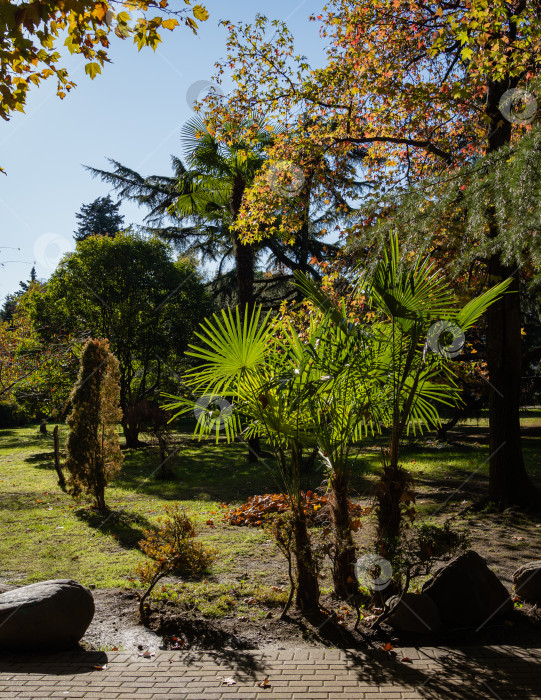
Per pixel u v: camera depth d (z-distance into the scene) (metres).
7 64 4.61
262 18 11.27
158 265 25.14
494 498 9.76
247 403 5.54
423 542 4.69
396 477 5.15
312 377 5.36
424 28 10.09
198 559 5.46
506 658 4.27
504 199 6.18
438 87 10.84
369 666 4.15
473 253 6.88
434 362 5.37
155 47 4.43
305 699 3.65
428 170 11.46
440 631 4.81
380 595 5.27
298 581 5.45
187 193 18.97
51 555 7.64
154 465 17.69
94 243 25.06
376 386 5.45
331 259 10.62
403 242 7.57
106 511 10.66
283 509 9.70
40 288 25.25
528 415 33.28
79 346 16.95
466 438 22.89
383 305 5.31
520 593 5.46
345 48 11.05
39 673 4.09
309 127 11.27
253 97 11.59
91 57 4.54
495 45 7.77
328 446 5.41
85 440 10.89
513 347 9.80
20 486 13.88
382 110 10.92
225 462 18.45
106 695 3.72
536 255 5.85
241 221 12.25
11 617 4.54
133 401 23.12
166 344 24.42
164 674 4.07
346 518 5.54
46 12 3.86
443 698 3.65
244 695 3.72
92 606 4.88
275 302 23.42
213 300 26.78
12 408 36.38
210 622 5.16
